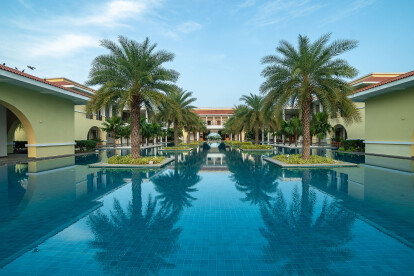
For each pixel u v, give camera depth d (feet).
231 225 14.58
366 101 61.26
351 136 88.58
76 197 20.89
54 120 55.21
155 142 144.97
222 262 10.50
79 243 12.33
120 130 97.19
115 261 10.62
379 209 17.31
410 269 9.95
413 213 16.44
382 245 11.96
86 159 52.60
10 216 16.17
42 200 20.02
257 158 54.60
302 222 14.99
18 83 42.01
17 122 64.54
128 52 40.75
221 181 27.71
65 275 9.61
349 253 11.23
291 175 31.30
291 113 137.69
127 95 38.58
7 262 10.53
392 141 52.16
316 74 39.75
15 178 29.71
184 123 85.61
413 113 46.68
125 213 16.80
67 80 85.20
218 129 191.21
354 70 37.68
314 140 115.24
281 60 41.75
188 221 15.25
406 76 42.50
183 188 24.23
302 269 9.98
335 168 36.83
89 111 41.01
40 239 12.78
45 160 49.83
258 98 76.43
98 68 40.55
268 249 11.63
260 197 20.71
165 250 11.58
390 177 29.37
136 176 31.19
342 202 19.06
